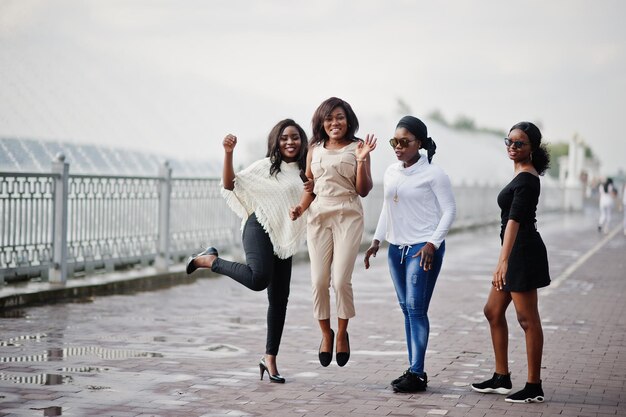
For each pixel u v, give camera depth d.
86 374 8.02
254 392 7.47
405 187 7.69
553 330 11.20
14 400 6.99
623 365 8.95
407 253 7.71
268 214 7.78
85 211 14.49
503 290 7.34
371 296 14.61
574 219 47.03
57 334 10.13
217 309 12.62
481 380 8.16
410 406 7.09
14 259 12.84
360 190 7.57
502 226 7.43
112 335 10.16
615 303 13.96
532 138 7.25
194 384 7.73
